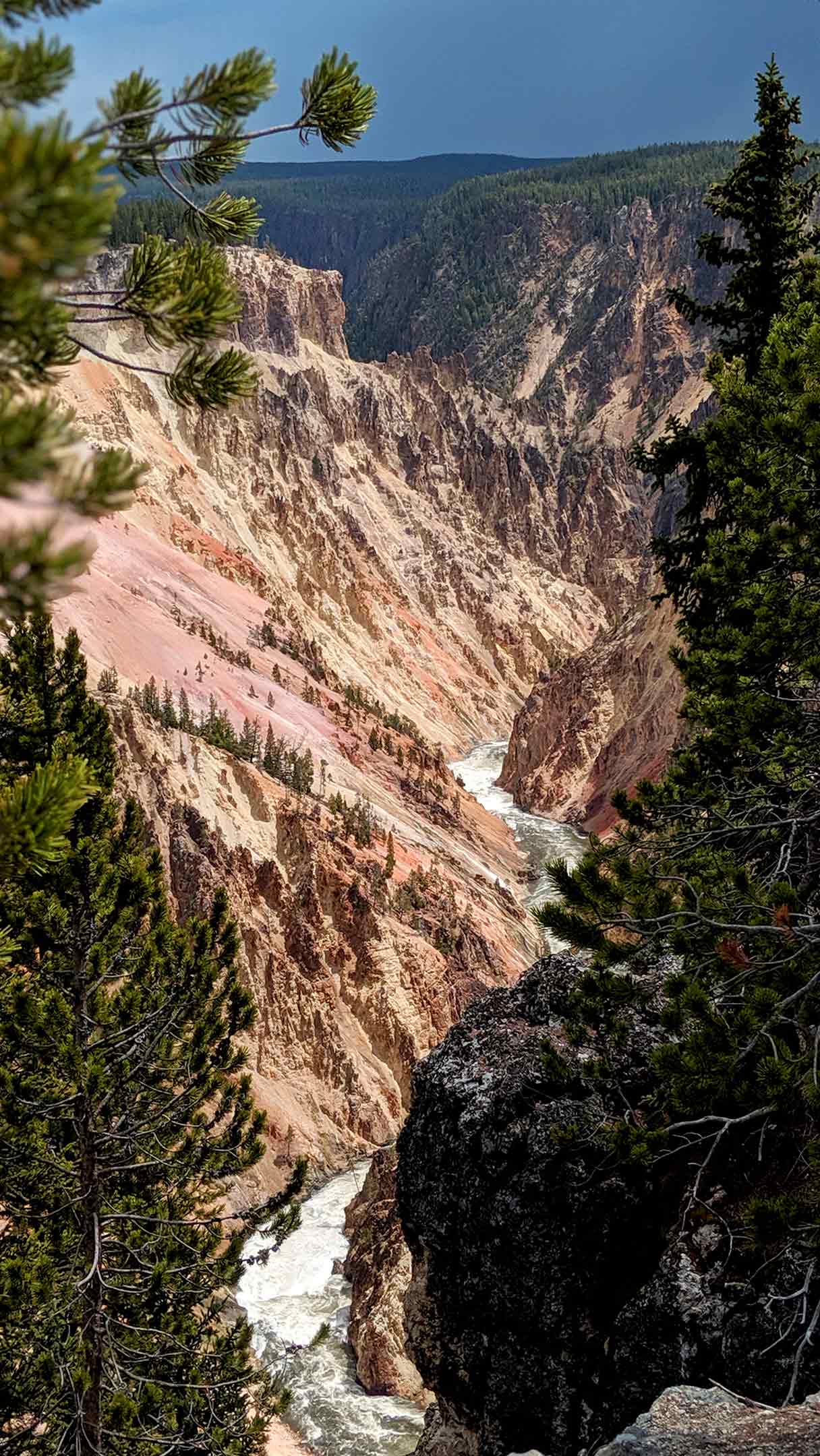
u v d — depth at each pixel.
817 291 15.27
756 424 13.01
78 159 3.28
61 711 17.38
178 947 17.58
